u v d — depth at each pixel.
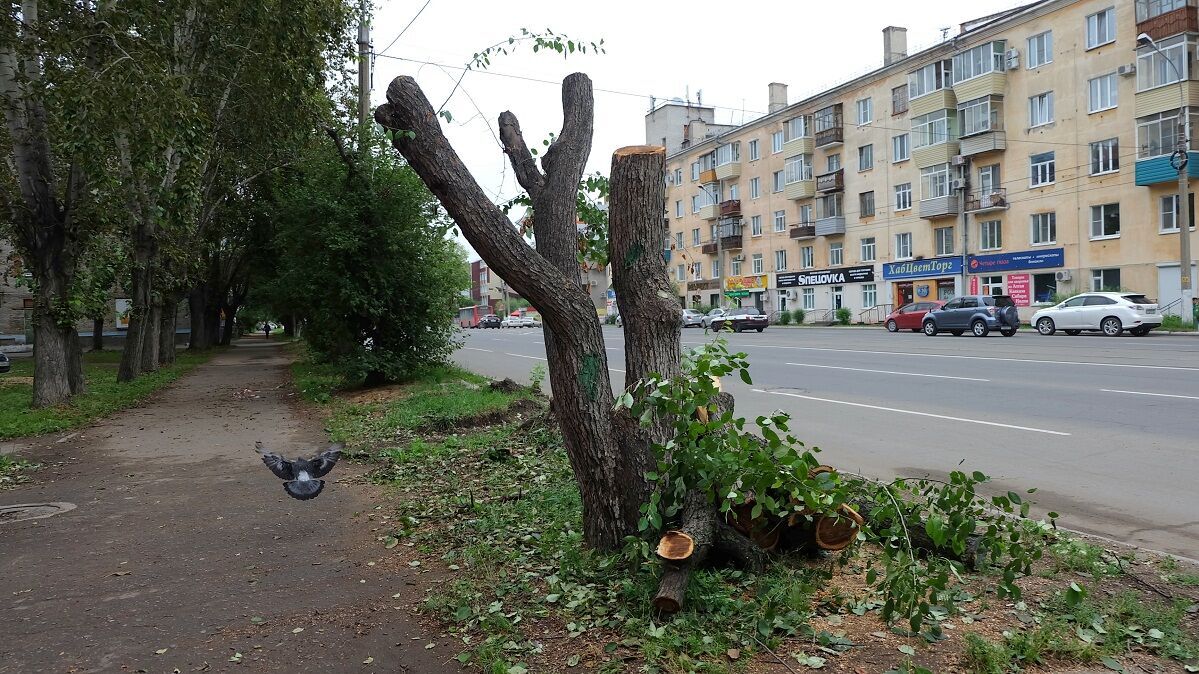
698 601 3.77
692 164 63.16
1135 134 30.86
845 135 46.78
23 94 12.30
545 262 4.33
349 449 9.12
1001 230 37.31
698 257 63.00
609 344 28.52
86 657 3.72
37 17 11.88
